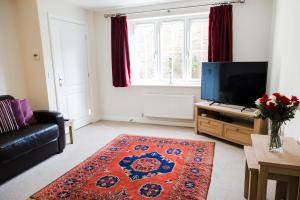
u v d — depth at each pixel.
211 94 3.63
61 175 2.45
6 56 3.25
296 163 1.39
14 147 2.33
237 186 2.18
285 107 1.52
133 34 4.45
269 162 1.41
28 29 3.36
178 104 4.14
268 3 3.38
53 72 3.59
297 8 1.96
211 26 3.65
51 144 2.90
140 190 2.12
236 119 3.43
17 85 3.43
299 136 1.73
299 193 1.50
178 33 4.14
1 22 3.16
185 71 4.20
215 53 3.67
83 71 4.34
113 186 2.20
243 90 3.19
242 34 3.60
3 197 2.08
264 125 2.88
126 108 4.70
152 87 4.39
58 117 3.02
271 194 2.04
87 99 4.51
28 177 2.43
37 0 3.23
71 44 3.98
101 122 4.68
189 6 3.85
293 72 2.03
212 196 2.03
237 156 2.87
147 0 3.79
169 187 2.16
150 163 2.67
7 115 2.67
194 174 2.40
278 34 2.83
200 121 3.70
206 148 3.12
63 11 3.75
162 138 3.57
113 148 3.17
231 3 3.56
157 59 4.36
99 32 4.59
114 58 4.39
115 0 3.76
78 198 2.02
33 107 3.62
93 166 2.63
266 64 2.92
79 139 3.61
